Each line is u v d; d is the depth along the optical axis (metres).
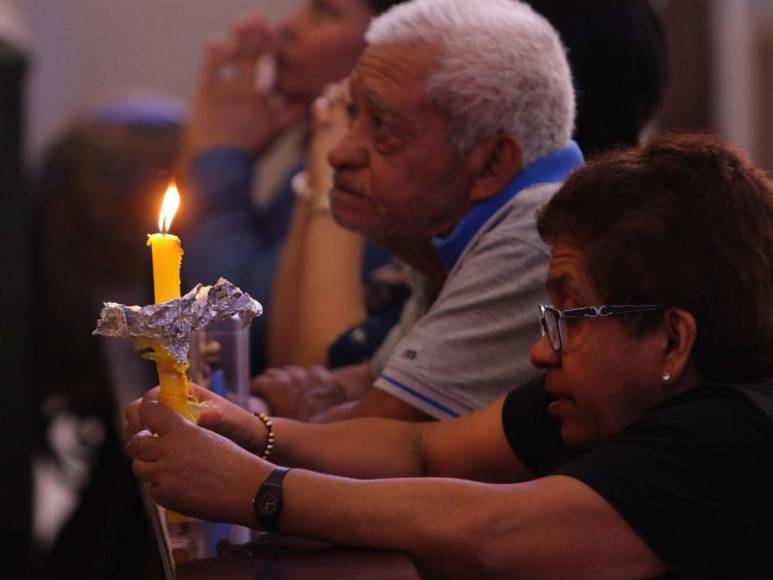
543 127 7.08
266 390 8.31
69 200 14.03
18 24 16.55
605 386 5.45
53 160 14.16
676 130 5.93
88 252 14.06
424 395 6.82
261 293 10.59
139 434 5.51
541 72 7.02
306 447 6.41
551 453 6.30
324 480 5.39
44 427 14.23
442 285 7.70
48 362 14.01
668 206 5.35
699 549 5.07
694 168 5.40
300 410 8.20
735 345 5.38
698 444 5.13
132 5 22.50
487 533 5.16
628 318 5.38
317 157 9.61
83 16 22.39
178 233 11.40
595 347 5.44
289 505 5.34
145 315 5.18
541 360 5.63
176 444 5.41
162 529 5.93
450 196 7.11
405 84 6.98
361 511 5.30
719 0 21.31
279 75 11.38
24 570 13.46
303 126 11.46
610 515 5.10
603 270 5.39
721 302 5.32
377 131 7.12
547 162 7.14
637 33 8.34
